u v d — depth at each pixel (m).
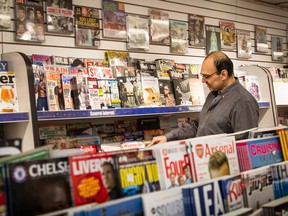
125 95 3.49
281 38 6.31
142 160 1.40
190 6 4.85
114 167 1.33
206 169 1.56
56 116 2.89
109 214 1.16
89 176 1.26
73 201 1.22
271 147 1.89
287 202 1.53
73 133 3.54
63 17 3.59
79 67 3.33
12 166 1.11
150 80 3.75
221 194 1.47
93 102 3.22
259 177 1.66
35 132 2.66
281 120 5.96
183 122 4.43
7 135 2.84
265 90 4.96
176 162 1.49
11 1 3.28
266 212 1.47
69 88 3.08
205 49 5.00
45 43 3.50
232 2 5.47
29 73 2.68
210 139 1.61
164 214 1.29
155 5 4.44
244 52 5.54
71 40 3.69
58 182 1.20
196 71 4.55
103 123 3.78
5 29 3.22
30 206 1.13
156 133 4.12
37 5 3.40
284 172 1.77
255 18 5.85
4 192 1.09
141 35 4.22
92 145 3.44
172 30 4.57
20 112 2.62
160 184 1.43
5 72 2.69
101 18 3.94
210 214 1.41
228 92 3.03
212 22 5.14
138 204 1.24
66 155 1.33
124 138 3.84
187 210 1.36
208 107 3.15
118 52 3.93
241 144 1.74
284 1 6.04
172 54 4.60
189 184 1.42
